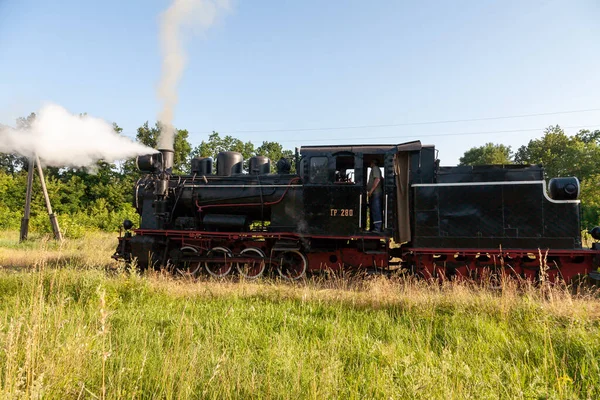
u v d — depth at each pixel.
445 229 7.62
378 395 2.88
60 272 6.39
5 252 12.42
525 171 7.96
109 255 12.03
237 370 3.17
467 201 7.57
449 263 7.64
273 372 3.24
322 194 8.26
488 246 7.40
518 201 7.34
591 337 3.98
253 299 6.07
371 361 3.60
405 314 5.16
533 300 5.40
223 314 5.09
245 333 4.37
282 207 8.62
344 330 4.46
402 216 7.99
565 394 2.88
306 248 8.31
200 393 2.87
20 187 30.14
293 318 5.00
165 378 2.90
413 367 3.15
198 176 9.70
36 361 3.07
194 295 6.19
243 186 8.93
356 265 8.38
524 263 7.35
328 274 7.87
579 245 7.04
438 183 8.01
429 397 2.72
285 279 8.38
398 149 8.00
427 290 6.62
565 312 4.84
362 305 5.68
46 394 2.62
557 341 4.04
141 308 5.39
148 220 9.38
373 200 8.16
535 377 3.14
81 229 18.70
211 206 9.16
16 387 2.48
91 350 3.31
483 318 4.92
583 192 25.86
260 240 8.95
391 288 6.36
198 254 8.99
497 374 3.32
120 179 34.97
